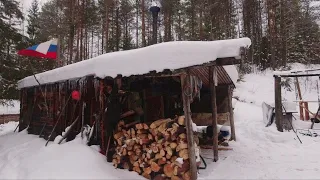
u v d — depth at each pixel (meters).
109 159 5.85
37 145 7.39
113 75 5.26
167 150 4.90
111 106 5.88
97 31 25.95
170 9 24.66
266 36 26.02
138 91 6.29
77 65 6.32
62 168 5.14
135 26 27.69
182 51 4.53
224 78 8.08
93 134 6.38
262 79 22.03
